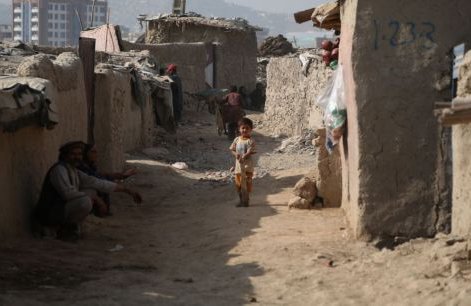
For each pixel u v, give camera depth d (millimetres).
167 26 36688
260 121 27562
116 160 14734
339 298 6492
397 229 8391
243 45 37188
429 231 8367
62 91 11172
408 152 8352
